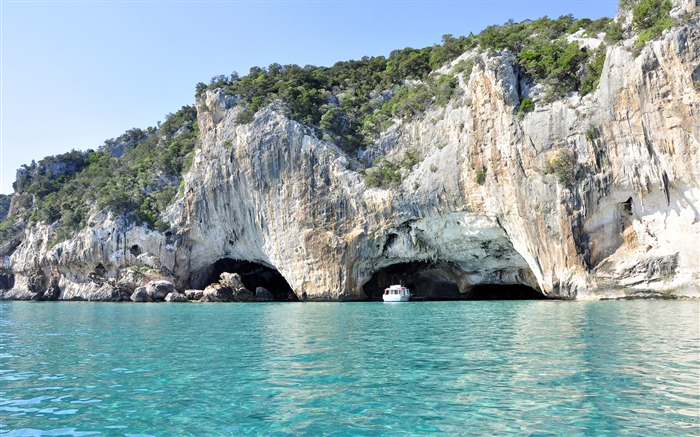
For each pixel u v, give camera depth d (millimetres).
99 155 122125
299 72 77625
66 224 82562
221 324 27766
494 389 10836
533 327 21609
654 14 37625
